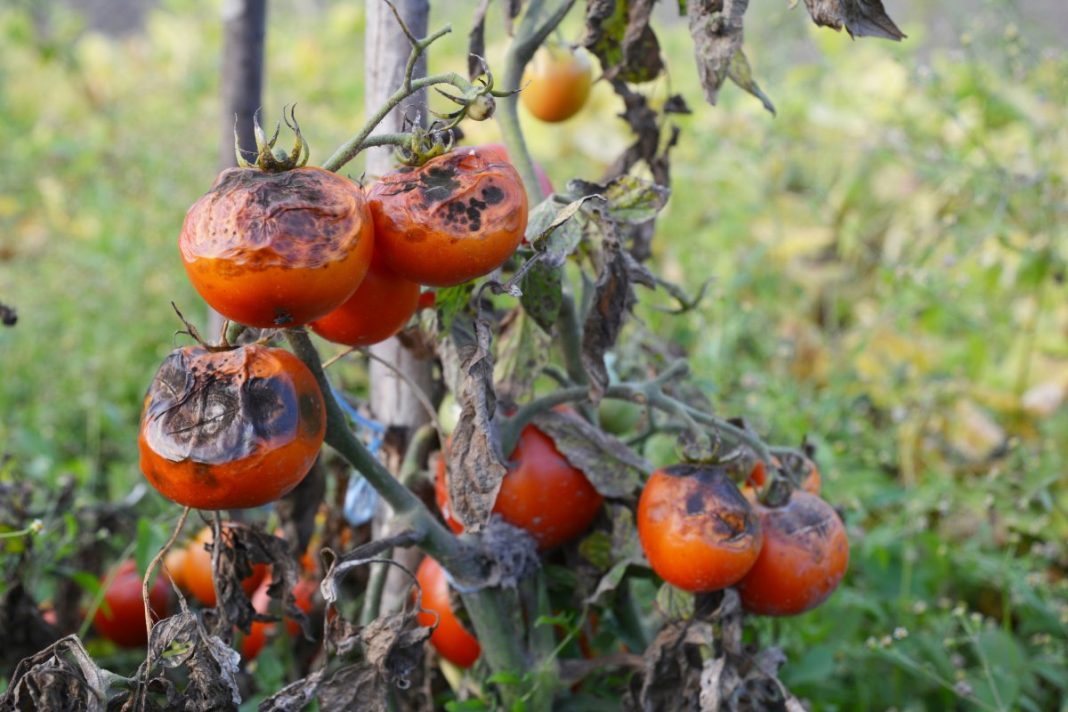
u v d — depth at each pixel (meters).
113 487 1.32
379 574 0.92
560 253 0.75
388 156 0.88
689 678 0.83
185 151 2.02
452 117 0.71
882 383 1.54
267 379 0.69
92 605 1.01
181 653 0.73
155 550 0.97
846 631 1.05
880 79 2.11
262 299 0.65
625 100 0.92
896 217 1.97
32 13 2.75
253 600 0.98
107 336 1.62
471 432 0.74
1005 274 1.71
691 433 0.81
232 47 1.09
